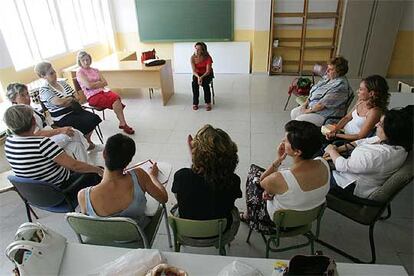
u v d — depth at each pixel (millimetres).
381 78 2137
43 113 2846
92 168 1949
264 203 1690
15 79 3678
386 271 1026
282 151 1673
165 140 3461
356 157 1677
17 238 1024
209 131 1359
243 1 5750
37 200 1778
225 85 5480
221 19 5887
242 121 3914
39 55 4285
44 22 4434
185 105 4531
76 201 1865
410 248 1901
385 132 1608
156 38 6262
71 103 3025
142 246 1497
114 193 1353
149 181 1526
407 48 5570
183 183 1385
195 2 5789
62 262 1101
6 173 2137
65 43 4867
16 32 3885
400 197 2355
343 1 5383
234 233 1575
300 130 1348
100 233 1369
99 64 4559
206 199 1380
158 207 1737
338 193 1762
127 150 1321
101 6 5980
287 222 1481
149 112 4305
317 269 914
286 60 6125
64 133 2416
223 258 1103
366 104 2205
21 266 973
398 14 5121
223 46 6121
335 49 5805
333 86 2701
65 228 2152
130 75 4363
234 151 1366
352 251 1898
